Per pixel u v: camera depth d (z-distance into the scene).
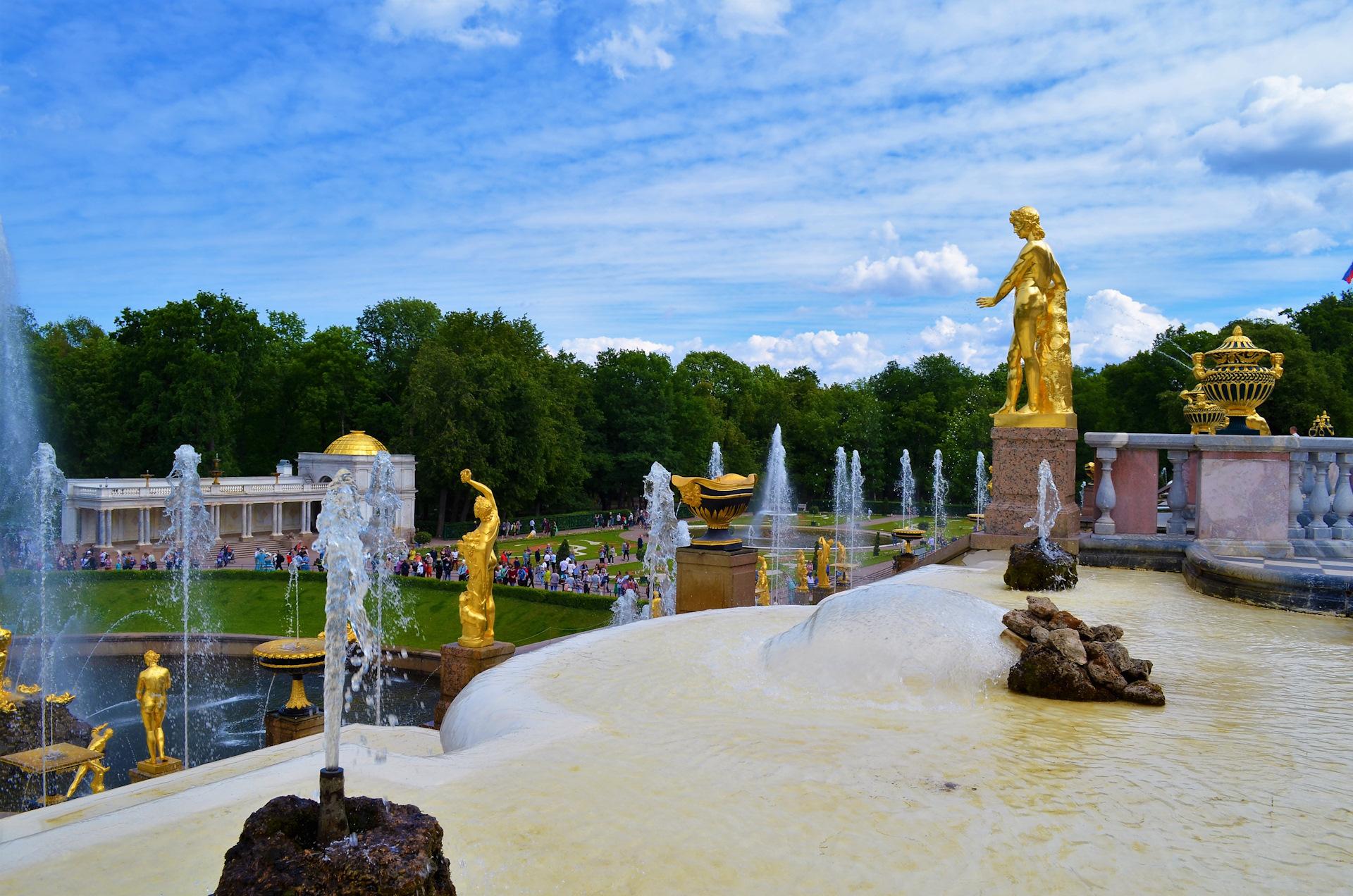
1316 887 3.55
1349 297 64.12
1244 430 14.29
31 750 18.00
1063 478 14.76
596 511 95.31
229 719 33.31
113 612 46.47
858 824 4.18
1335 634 8.83
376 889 2.91
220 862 3.74
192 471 43.91
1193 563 12.11
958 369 114.31
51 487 59.56
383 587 47.81
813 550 60.53
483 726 6.18
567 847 3.90
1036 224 15.09
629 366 97.62
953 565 14.40
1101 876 3.65
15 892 3.47
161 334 75.31
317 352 82.12
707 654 8.02
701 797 4.52
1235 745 5.44
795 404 121.69
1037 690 6.57
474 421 76.25
